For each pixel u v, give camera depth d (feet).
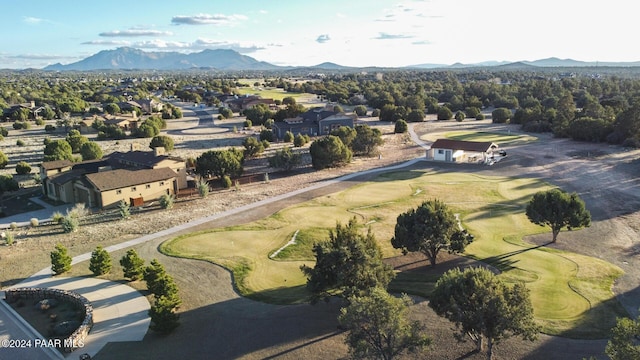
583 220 144.25
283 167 282.36
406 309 81.15
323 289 103.55
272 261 140.87
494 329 77.66
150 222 183.93
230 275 130.21
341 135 327.88
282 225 176.35
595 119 354.95
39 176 254.88
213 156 248.32
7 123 526.98
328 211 194.29
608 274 125.70
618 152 300.81
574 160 284.00
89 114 575.79
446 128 452.35
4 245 161.27
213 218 187.21
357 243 101.96
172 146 346.13
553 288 116.37
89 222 187.21
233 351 91.76
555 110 432.25
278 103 652.07
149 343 96.02
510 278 122.52
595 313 103.65
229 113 563.89
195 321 104.42
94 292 121.70
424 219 125.29
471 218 179.83
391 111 516.32
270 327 100.37
